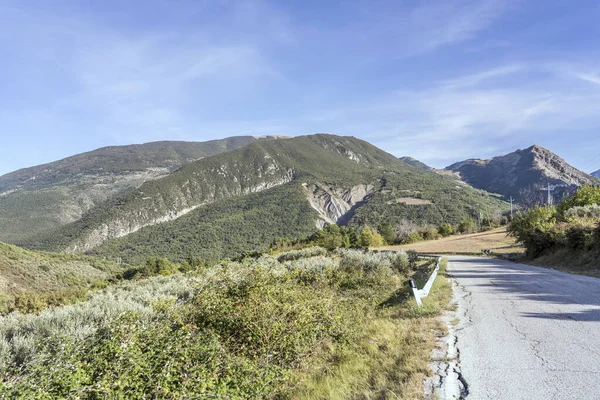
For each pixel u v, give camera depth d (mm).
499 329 6605
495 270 19812
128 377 3227
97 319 7059
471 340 5992
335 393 4387
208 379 3564
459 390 4066
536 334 6094
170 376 3418
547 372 4383
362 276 15438
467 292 11625
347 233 67562
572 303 8641
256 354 5262
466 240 60438
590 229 19094
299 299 6719
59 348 4121
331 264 16281
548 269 18625
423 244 60875
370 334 7074
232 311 5773
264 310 5727
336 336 6672
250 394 3979
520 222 31234
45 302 16969
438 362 5039
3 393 2920
